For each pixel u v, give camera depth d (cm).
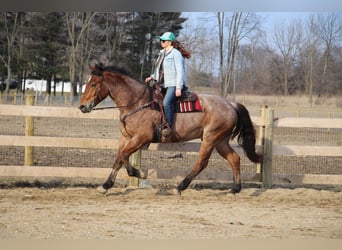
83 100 1010
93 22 5341
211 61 5378
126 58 5353
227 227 802
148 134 1010
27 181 1134
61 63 5497
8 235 720
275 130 2525
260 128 1154
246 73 6625
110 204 946
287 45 6356
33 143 1081
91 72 1011
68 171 1090
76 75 5416
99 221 812
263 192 1104
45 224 784
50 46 5428
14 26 5275
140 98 1015
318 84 6281
